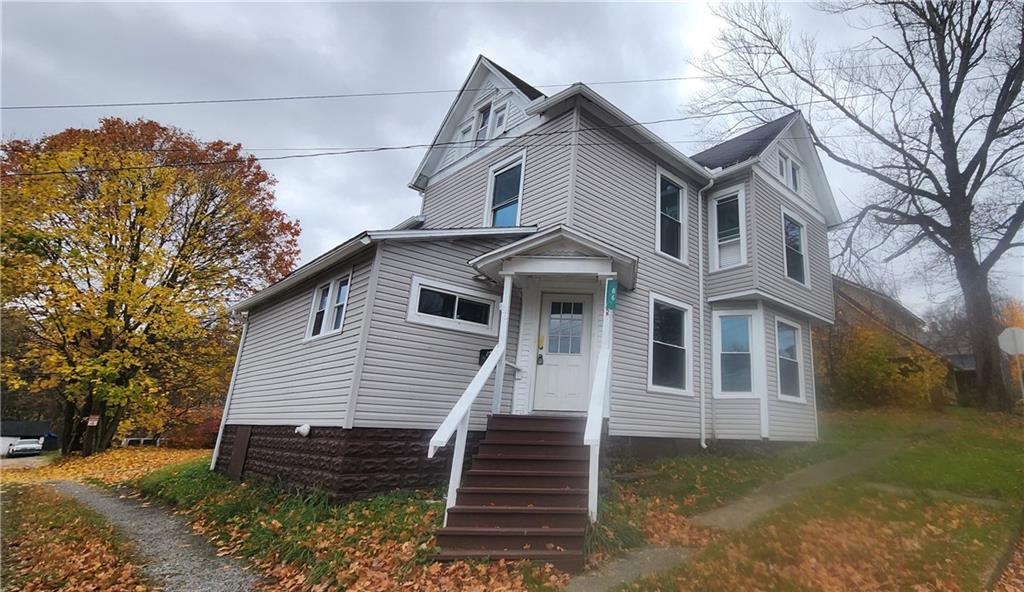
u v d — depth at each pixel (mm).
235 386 11727
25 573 4980
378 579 4270
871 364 13180
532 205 9367
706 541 4754
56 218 14359
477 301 8312
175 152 17312
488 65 11672
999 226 14070
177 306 15109
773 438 9398
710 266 10938
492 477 5477
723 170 11031
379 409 6965
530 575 4168
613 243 9000
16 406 29750
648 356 8961
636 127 9578
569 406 7855
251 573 4969
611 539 4805
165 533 6586
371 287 7289
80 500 9070
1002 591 3971
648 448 8523
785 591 3678
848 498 5707
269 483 8344
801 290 11562
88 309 14250
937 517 5180
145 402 16031
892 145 15820
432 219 12469
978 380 12906
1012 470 6613
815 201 13578
